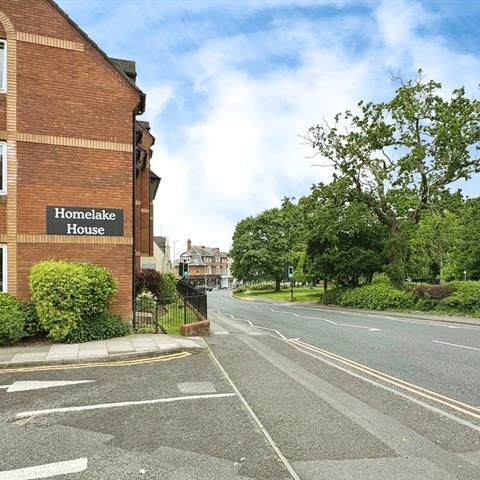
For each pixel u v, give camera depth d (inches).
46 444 189.0
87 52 510.6
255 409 235.9
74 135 497.0
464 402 248.1
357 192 1186.0
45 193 479.5
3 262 457.4
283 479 154.5
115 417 223.6
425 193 1110.4
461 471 159.6
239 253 2647.6
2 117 466.6
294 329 675.4
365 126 1127.0
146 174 885.8
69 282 431.2
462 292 868.0
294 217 1424.7
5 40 475.5
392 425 209.6
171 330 562.9
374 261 1223.5
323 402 249.0
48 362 352.5
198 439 193.2
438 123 1061.8
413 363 366.3
